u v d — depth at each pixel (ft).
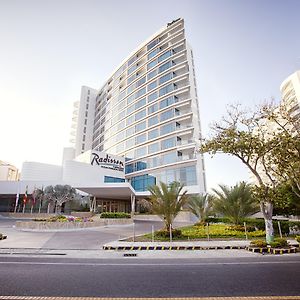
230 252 38.27
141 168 177.78
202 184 137.80
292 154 41.32
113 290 17.95
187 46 180.24
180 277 21.94
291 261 30.37
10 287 18.58
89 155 172.96
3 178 233.55
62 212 142.10
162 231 54.80
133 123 200.03
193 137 149.07
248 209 69.15
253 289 18.15
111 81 265.34
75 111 299.38
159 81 187.73
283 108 45.62
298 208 62.95
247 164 45.75
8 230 67.31
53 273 23.36
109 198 155.43
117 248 41.01
